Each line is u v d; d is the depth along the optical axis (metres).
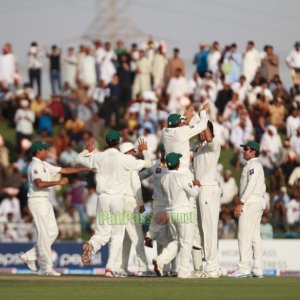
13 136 143.62
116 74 142.88
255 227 68.69
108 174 68.50
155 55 142.62
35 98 146.88
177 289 56.06
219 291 54.91
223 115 132.88
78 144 132.75
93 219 114.00
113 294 52.94
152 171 71.50
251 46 138.50
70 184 122.06
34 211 71.12
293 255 99.44
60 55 148.00
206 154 68.31
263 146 125.06
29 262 72.88
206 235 68.31
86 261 68.12
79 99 141.00
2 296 51.72
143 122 131.12
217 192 68.38
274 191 120.12
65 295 52.34
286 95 139.62
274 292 54.47
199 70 139.50
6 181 121.56
